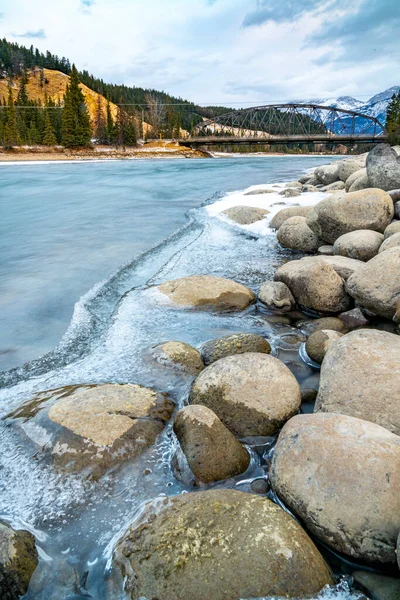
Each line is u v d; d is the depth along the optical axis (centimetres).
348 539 239
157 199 1753
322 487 253
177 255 895
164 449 334
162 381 436
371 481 246
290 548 224
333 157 6681
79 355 500
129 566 231
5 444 334
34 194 1973
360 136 6191
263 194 1598
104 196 1873
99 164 4612
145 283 733
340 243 737
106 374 452
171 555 227
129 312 610
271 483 285
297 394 382
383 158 1016
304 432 285
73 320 592
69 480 302
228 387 377
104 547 255
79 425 338
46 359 491
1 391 425
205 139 6781
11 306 644
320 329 542
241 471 315
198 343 525
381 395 336
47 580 237
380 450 261
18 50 12600
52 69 12900
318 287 587
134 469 314
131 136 6919
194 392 388
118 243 996
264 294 632
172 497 268
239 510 245
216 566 217
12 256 909
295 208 1073
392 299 515
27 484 300
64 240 1040
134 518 267
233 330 563
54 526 270
